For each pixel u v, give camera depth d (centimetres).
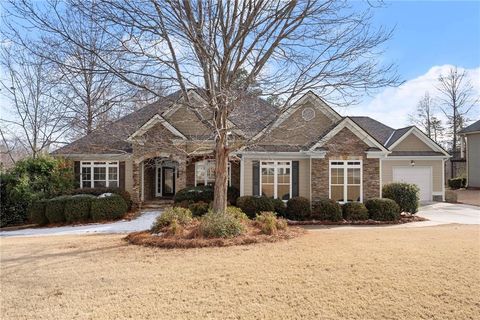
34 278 719
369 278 666
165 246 986
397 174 2528
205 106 1111
